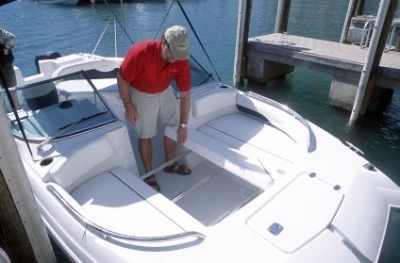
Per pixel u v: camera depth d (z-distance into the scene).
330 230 1.98
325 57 6.95
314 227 1.99
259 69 8.31
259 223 2.03
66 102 2.95
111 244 2.04
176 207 2.31
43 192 2.40
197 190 3.03
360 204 2.18
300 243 1.89
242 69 8.41
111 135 2.74
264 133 3.23
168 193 3.01
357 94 6.27
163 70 2.56
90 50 10.66
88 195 2.46
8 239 2.35
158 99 2.75
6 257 2.03
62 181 2.46
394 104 7.09
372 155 5.43
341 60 6.68
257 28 13.37
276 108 3.37
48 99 2.91
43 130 2.79
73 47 10.95
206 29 13.10
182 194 2.84
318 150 2.72
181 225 2.14
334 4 17.55
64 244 2.44
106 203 2.37
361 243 1.99
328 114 6.77
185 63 2.63
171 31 2.29
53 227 2.48
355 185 2.31
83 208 2.29
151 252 1.95
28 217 2.31
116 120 2.90
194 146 2.97
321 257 1.85
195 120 3.31
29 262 2.52
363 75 6.11
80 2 18.36
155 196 2.42
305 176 2.40
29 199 2.24
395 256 2.71
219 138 3.16
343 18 14.70
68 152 2.54
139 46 2.50
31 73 8.54
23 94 2.82
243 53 8.25
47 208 2.44
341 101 6.91
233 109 3.66
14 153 2.04
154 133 2.88
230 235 1.97
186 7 17.55
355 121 6.39
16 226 2.29
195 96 3.38
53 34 12.45
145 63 2.47
